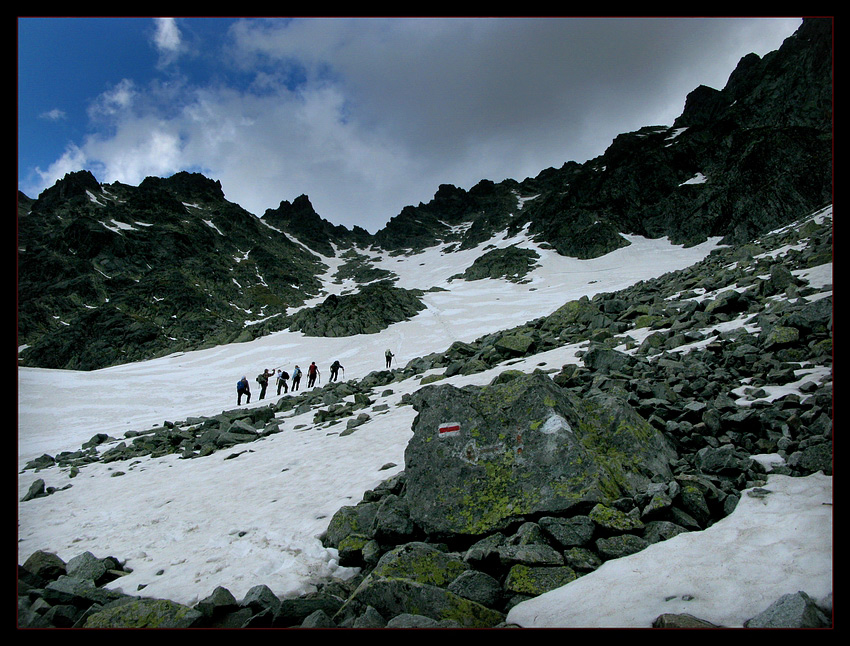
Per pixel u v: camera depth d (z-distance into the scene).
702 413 9.16
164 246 141.62
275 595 6.64
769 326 14.12
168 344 88.38
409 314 80.88
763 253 31.75
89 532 11.14
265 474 13.76
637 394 10.95
